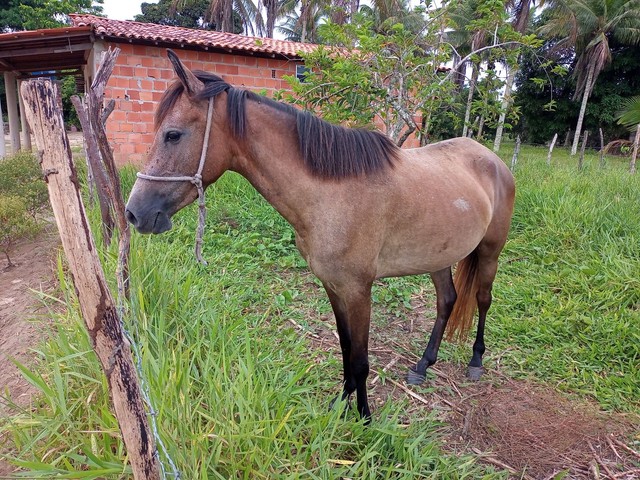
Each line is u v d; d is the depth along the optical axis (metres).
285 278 4.27
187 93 1.84
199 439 1.66
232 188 6.04
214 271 4.15
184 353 2.18
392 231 2.29
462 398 2.79
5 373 2.72
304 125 2.04
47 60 10.62
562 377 3.03
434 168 2.58
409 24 14.22
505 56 5.87
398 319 3.78
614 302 3.75
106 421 1.80
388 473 1.88
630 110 12.38
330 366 2.91
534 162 10.73
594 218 5.20
